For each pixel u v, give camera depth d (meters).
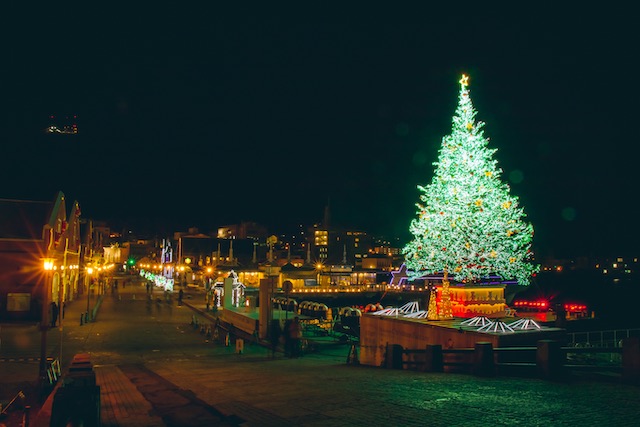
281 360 25.22
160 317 49.28
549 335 18.92
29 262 42.38
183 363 23.86
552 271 145.62
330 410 9.70
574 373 13.56
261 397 11.70
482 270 28.59
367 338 25.81
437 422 8.39
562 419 8.37
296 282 83.25
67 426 6.73
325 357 27.78
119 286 96.50
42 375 16.78
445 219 27.95
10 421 13.51
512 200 28.58
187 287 96.12
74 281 62.59
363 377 15.20
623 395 10.48
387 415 9.03
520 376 14.41
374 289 85.25
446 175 27.59
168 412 10.34
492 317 26.16
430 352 17.05
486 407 9.45
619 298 98.56
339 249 195.12
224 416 9.70
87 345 31.72
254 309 47.09
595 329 44.94
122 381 16.53
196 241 135.25
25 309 42.03
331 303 82.44
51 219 43.97
